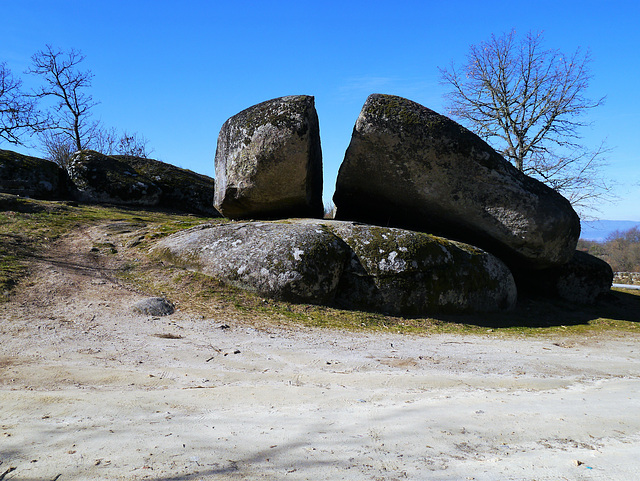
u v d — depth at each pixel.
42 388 4.24
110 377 4.63
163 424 3.53
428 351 6.55
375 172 10.55
